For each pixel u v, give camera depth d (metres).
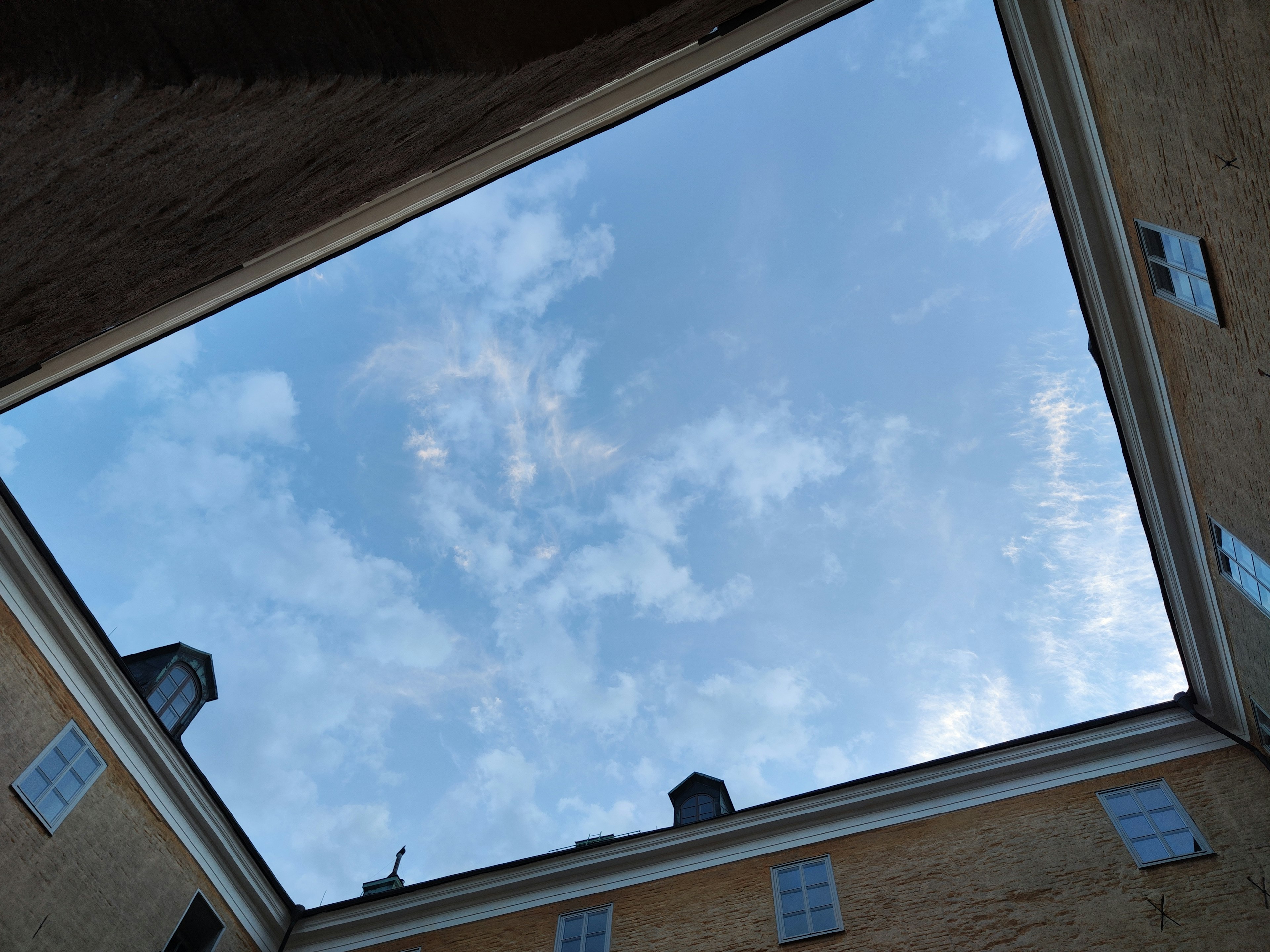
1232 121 7.67
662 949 12.67
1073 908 10.87
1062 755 13.05
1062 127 10.76
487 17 3.27
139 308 4.00
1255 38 6.88
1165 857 11.06
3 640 11.53
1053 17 10.16
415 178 4.88
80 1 2.13
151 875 12.82
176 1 2.30
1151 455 11.99
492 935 14.12
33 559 11.98
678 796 17.09
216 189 3.15
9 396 9.51
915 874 12.24
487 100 3.87
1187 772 12.16
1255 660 11.45
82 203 2.61
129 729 13.11
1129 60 8.94
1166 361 10.93
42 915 10.93
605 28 3.82
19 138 2.14
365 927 15.20
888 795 13.62
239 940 14.33
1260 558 10.37
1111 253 11.13
